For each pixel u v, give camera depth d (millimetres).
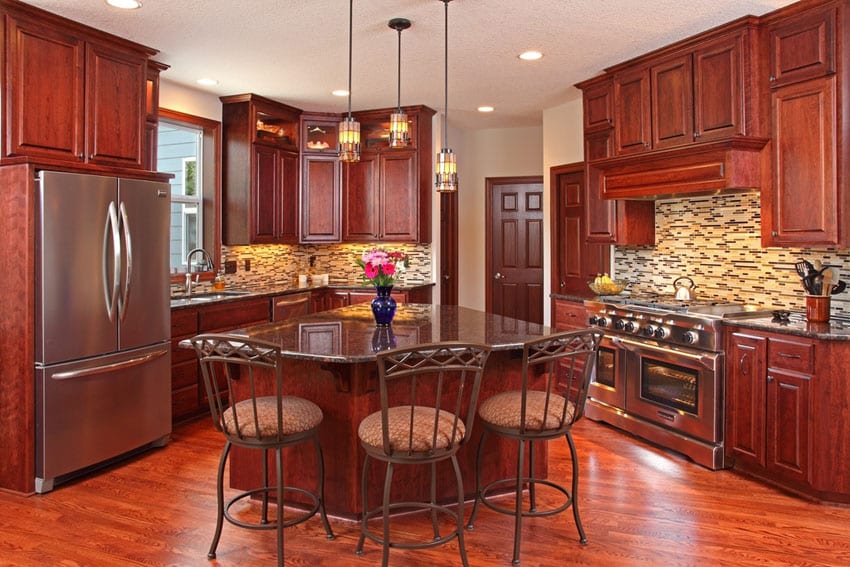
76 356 3273
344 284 6219
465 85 4941
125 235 3480
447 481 2936
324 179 6016
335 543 2600
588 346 2500
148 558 2482
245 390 2977
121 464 3568
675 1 3256
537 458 3189
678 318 3666
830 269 3307
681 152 3797
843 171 3150
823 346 2949
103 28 3596
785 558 2486
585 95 4836
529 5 3305
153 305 3721
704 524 2791
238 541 2623
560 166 5656
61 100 3420
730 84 3586
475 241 6996
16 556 2504
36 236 3115
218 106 5340
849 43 3125
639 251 4918
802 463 3049
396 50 4043
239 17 3455
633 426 4059
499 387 3023
